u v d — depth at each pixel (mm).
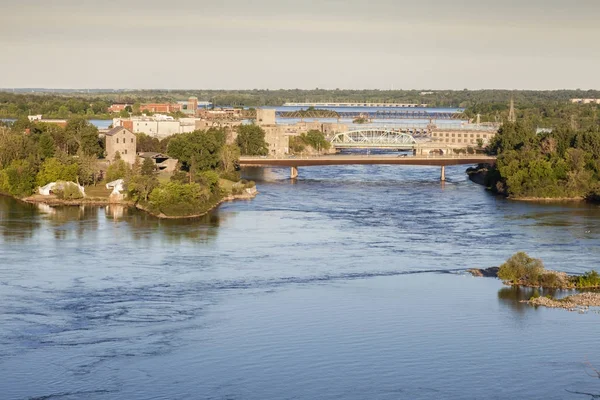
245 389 141750
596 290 198125
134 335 162250
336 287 196000
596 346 161625
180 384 142500
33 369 146250
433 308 181875
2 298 181875
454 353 157500
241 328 167375
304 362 152250
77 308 176625
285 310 178500
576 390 143250
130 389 140250
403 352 157500
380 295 190000
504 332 167875
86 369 146875
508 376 148125
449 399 139500
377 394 140875
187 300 183625
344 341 162125
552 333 167875
